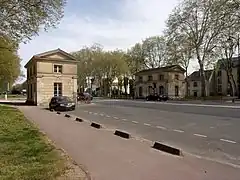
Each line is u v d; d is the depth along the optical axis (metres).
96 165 6.95
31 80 42.03
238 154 8.22
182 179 5.84
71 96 41.12
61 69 40.56
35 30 20.48
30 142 9.75
